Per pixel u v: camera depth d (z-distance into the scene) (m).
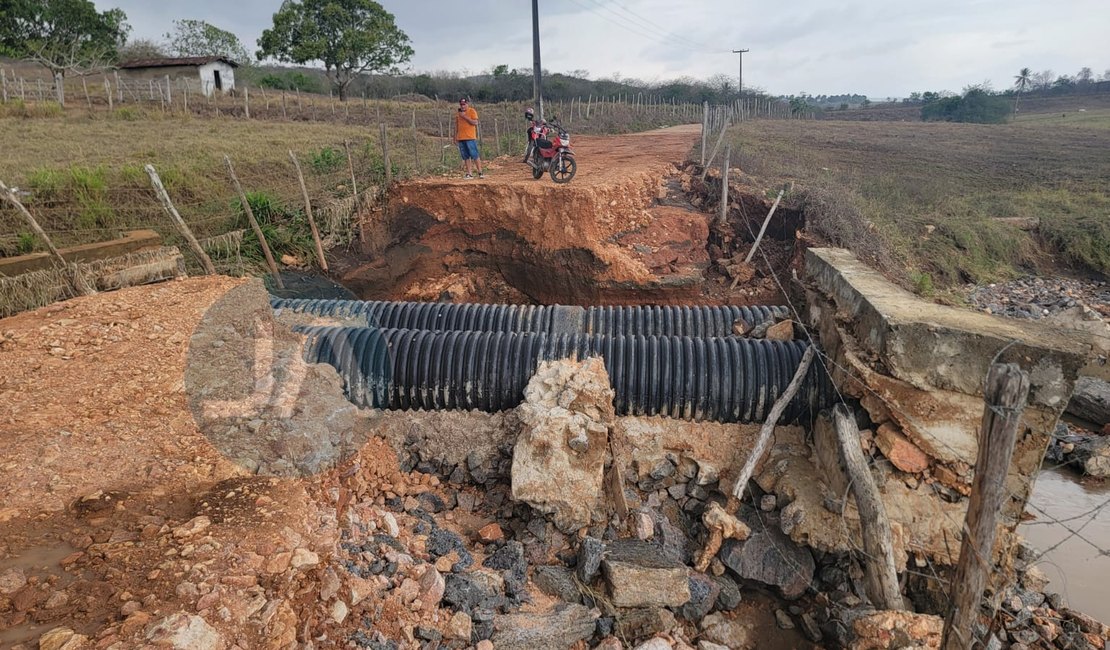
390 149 18.08
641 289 12.11
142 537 3.75
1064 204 20.36
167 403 5.30
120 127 20.20
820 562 6.19
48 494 4.04
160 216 11.97
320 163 15.68
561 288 12.72
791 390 6.79
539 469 6.12
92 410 5.06
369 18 37.78
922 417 5.82
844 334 6.73
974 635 5.51
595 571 5.63
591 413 6.55
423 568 5.03
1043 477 8.86
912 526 5.91
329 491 5.31
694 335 8.56
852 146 29.84
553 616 5.16
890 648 4.95
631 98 47.09
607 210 12.88
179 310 7.25
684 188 15.47
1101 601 6.63
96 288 9.12
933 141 33.84
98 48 33.88
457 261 13.54
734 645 5.74
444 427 7.21
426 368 7.34
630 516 6.29
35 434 4.62
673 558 5.77
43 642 2.82
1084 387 10.16
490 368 7.34
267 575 3.63
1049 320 13.12
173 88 32.25
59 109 22.17
